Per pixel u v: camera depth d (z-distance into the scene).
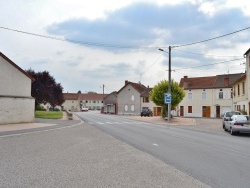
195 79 72.12
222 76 67.69
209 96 67.19
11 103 29.06
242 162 11.00
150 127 30.36
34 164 10.08
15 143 15.72
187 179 8.31
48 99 60.06
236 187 7.54
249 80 38.50
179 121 43.66
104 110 98.31
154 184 7.72
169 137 20.19
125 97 84.62
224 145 16.25
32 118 31.66
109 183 7.74
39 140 17.19
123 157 11.76
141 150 13.79
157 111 78.75
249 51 37.91
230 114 30.03
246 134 24.47
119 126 30.80
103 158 11.45
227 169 9.70
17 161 10.58
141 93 81.81
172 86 45.03
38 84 58.53
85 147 14.39
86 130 24.81
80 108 138.88
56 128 25.94
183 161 11.07
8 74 29.98
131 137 19.78
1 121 28.08
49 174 8.66
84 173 8.85
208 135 22.81
